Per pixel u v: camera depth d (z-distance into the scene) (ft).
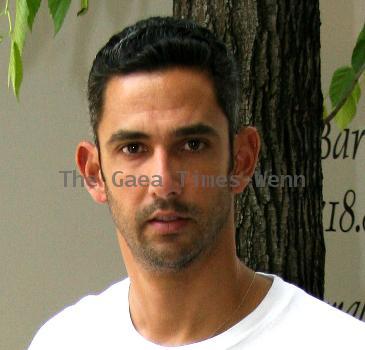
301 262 17.52
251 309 12.05
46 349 13.41
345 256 30.45
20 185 27.66
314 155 17.72
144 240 11.09
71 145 27.78
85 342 13.01
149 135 10.89
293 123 17.39
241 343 11.78
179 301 11.84
